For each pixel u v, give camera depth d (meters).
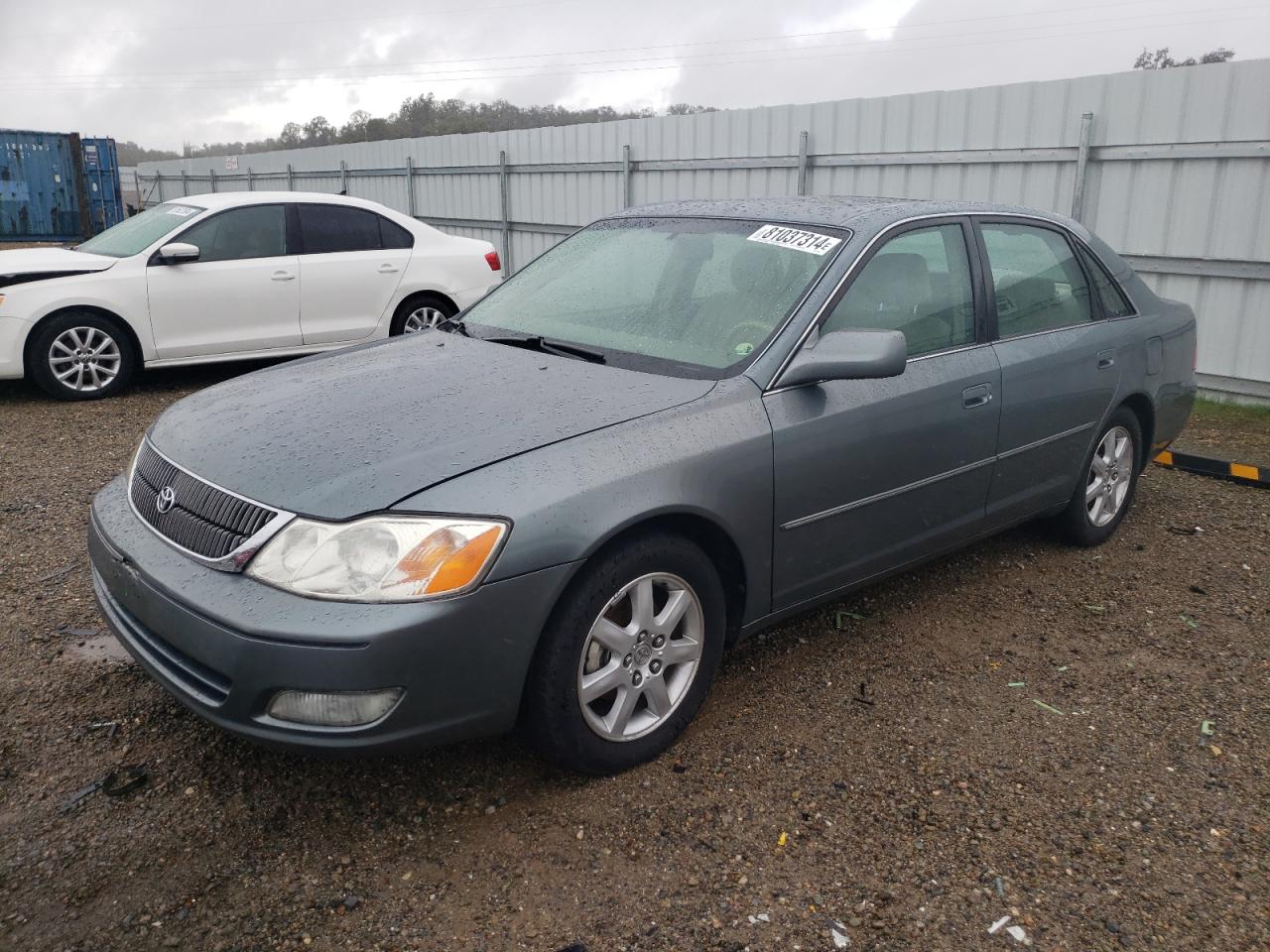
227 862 2.53
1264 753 3.10
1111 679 3.54
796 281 3.40
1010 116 8.26
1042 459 4.18
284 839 2.62
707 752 3.04
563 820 2.71
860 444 3.32
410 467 2.56
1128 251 7.84
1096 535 4.75
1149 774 2.97
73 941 2.25
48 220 21.22
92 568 3.13
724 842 2.63
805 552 3.27
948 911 2.40
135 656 2.75
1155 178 7.58
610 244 4.08
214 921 2.33
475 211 14.91
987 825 2.72
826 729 3.18
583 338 3.52
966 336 3.81
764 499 3.06
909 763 3.01
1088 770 2.99
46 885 2.43
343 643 2.32
